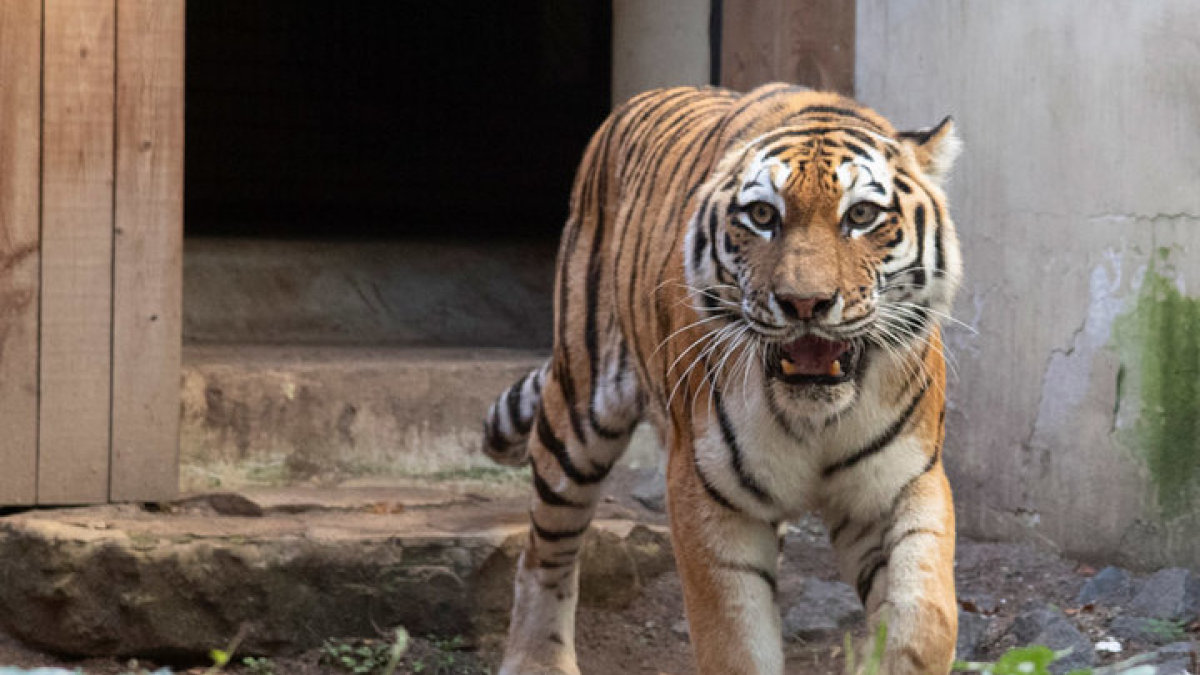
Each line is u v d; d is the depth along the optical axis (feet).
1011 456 40.14
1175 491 36.24
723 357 24.29
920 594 23.86
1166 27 35.73
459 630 35.47
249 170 82.64
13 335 37.81
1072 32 37.81
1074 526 38.58
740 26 44.73
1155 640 33.42
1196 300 35.53
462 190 85.56
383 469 42.83
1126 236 36.91
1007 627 34.53
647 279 27.89
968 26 40.27
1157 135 36.09
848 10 43.24
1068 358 38.50
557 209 84.79
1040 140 38.78
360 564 35.04
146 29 37.99
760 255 23.09
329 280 54.54
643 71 48.24
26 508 38.60
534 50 84.48
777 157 23.41
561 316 32.30
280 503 38.60
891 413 24.27
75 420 38.37
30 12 37.27
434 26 84.58
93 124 37.91
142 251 38.50
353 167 84.23
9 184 37.47
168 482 39.04
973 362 41.09
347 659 34.30
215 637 34.73
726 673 24.58
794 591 38.29
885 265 23.17
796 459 24.47
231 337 51.29
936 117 41.27
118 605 34.55
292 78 83.05
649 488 43.78
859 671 24.76
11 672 13.24
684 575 25.32
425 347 51.31
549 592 33.55
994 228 40.16
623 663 35.83
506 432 37.22
